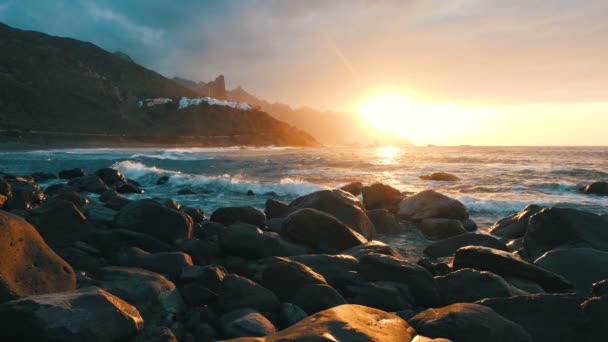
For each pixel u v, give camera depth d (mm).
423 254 8766
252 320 4207
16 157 49188
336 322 3611
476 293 5395
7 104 100438
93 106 119750
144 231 7703
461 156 54469
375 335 3473
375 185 13891
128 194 17656
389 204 13445
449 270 6664
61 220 7000
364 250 7406
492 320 4055
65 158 47438
